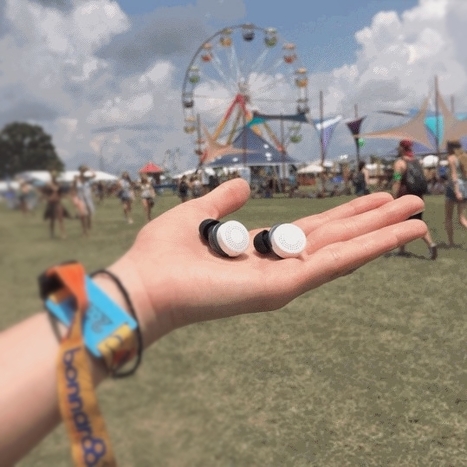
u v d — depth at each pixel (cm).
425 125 2047
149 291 65
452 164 648
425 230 94
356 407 232
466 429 217
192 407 179
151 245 75
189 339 264
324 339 316
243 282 74
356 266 87
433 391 249
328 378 259
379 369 273
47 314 53
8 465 48
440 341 317
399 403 236
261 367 257
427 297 416
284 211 687
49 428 50
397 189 579
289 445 198
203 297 70
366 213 102
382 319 360
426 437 212
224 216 100
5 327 52
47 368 50
